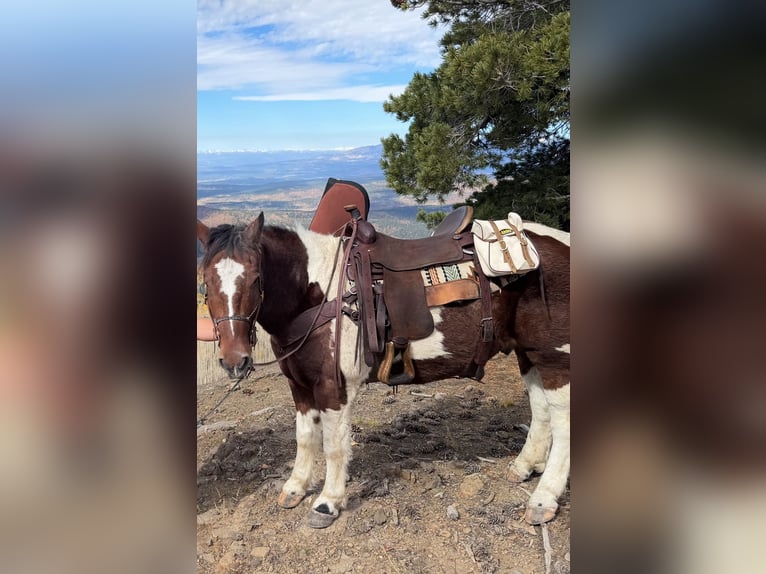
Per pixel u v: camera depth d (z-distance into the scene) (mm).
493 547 2639
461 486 3121
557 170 6355
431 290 2709
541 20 5848
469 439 3809
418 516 2879
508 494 3076
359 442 3768
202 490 3182
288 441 3795
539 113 5512
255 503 3027
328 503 2809
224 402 4633
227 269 2355
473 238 2793
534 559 2545
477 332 2750
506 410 4363
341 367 2688
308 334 2676
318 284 2729
